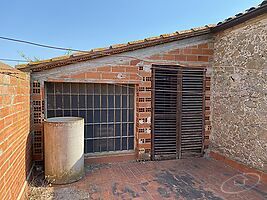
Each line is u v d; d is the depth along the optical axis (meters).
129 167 4.91
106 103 5.23
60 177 3.99
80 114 5.06
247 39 4.42
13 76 2.79
